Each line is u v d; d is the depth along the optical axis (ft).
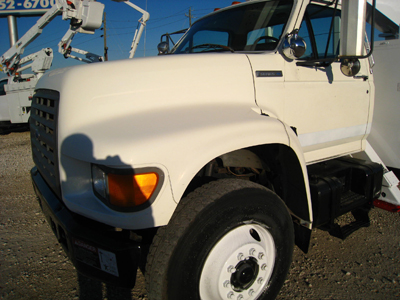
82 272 5.52
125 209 4.83
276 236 6.32
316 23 8.70
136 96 5.86
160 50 12.46
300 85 7.91
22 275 8.25
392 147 11.30
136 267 5.21
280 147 6.85
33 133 7.87
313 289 7.52
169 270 5.09
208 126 5.53
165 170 4.90
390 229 10.39
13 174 17.83
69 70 6.16
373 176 9.50
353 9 7.00
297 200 7.22
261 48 8.47
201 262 5.27
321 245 9.48
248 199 5.74
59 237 6.08
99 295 7.45
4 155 23.06
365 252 9.05
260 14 8.95
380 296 7.25
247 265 5.86
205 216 5.27
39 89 7.38
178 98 6.18
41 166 7.23
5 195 14.30
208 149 5.26
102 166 4.91
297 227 7.40
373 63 9.83
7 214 12.17
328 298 7.21
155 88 6.04
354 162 10.20
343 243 9.57
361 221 9.62
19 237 10.30
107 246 5.11
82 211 5.22
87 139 5.17
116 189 4.79
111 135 5.09
